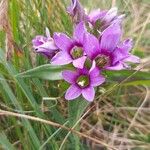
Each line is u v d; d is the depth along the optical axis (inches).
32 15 4.7
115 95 4.8
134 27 5.5
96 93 4.3
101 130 4.6
